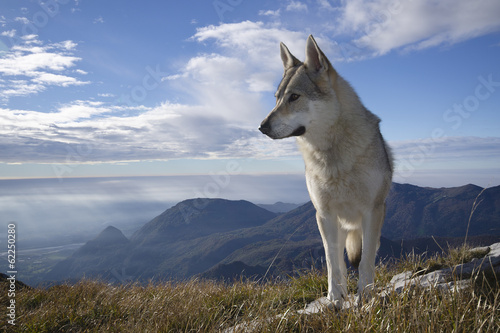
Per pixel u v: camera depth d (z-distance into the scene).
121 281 1.89
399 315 0.90
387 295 1.05
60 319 1.42
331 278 1.24
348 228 1.34
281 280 1.64
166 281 1.84
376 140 1.26
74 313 1.45
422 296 0.95
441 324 0.87
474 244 1.53
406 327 0.88
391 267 1.58
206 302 1.42
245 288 1.55
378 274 1.52
